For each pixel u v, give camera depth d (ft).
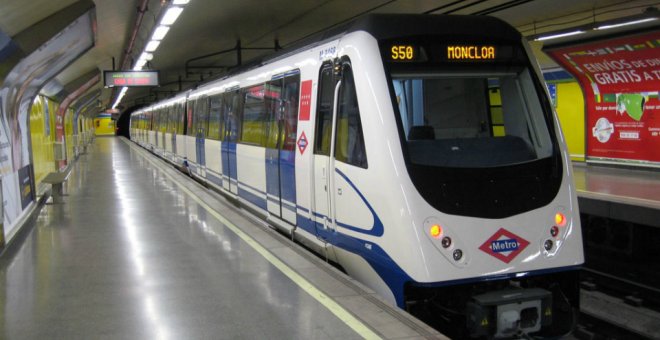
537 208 16.31
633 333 22.44
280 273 18.97
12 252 22.75
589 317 24.22
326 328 13.96
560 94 56.90
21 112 32.60
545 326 16.58
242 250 22.30
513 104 18.22
